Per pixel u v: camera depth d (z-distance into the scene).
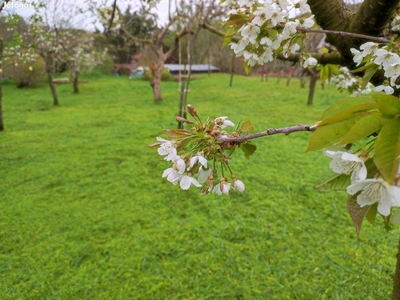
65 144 4.82
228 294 1.87
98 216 2.73
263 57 0.90
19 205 2.94
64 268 2.13
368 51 0.77
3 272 2.10
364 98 0.50
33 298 1.89
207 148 0.70
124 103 8.90
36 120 6.76
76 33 11.36
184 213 2.75
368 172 0.49
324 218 2.62
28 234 2.50
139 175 3.57
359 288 1.88
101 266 2.14
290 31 0.84
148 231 2.50
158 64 8.56
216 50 16.84
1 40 5.14
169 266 2.12
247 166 3.73
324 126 0.50
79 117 6.98
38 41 7.45
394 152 0.41
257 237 2.38
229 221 2.60
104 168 3.80
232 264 2.11
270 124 5.72
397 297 1.09
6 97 10.30
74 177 3.55
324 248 2.24
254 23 0.82
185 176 0.70
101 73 19.17
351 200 0.51
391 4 0.80
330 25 1.02
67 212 2.81
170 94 10.35
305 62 1.01
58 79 15.04
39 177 3.57
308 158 3.98
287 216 2.65
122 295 1.90
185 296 1.88
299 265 2.08
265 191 3.10
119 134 5.34
